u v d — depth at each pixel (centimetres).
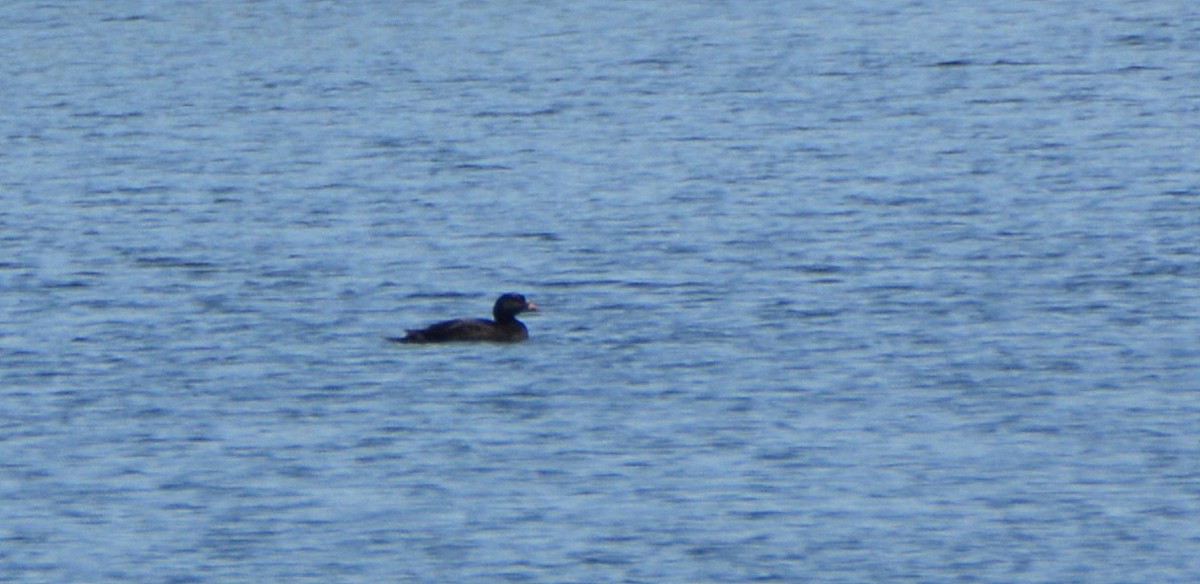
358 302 5862
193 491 4412
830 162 8012
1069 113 9156
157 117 9512
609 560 4059
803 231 6694
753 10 13238
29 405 4947
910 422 4769
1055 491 4350
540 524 4225
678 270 6178
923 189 7388
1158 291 5847
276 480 4462
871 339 5400
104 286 6062
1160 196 7162
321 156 8375
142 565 4066
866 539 4131
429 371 5134
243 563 4072
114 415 4872
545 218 6981
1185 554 4059
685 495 4341
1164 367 5141
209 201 7394
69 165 8206
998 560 4038
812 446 4619
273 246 6588
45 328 5600
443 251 6506
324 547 4138
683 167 7969
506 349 5300
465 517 4250
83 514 4309
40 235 6781
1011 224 6750
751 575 4000
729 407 4872
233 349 5375
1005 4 13162
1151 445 4606
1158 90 9781
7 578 4012
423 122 9312
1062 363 5178
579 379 5075
